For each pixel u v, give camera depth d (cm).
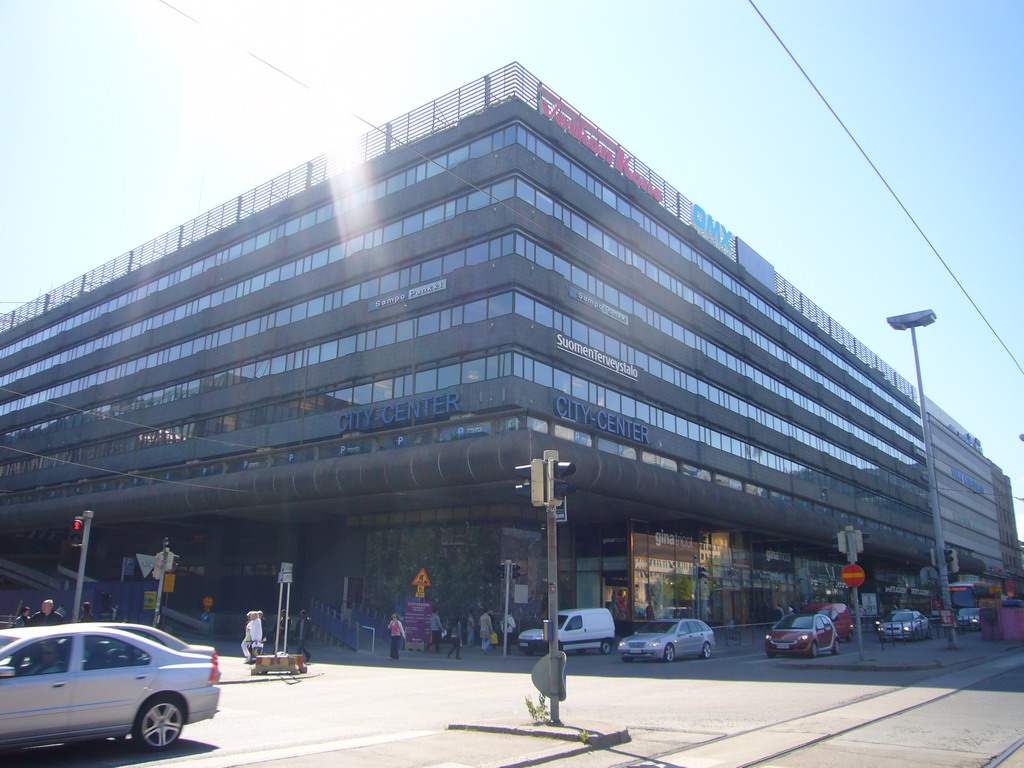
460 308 3428
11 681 844
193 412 4588
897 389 8119
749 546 5019
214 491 3947
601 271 3803
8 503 5900
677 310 4366
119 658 929
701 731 1059
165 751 933
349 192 4122
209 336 4700
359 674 2164
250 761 855
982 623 3612
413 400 3444
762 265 5684
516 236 3319
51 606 1877
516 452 2916
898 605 7562
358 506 3791
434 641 3005
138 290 5441
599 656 2861
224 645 3294
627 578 3866
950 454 9544
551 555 1107
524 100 3588
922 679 1775
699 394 4444
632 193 4144
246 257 4584
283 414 4059
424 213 3731
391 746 938
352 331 3866
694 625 2705
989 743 955
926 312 3331
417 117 3984
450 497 3434
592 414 3488
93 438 5331
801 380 5862
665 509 3709
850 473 6412
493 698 1541
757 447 5022
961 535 9381
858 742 968
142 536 5359
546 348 3334
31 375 6203
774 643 2577
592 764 846
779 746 937
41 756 905
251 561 4594
